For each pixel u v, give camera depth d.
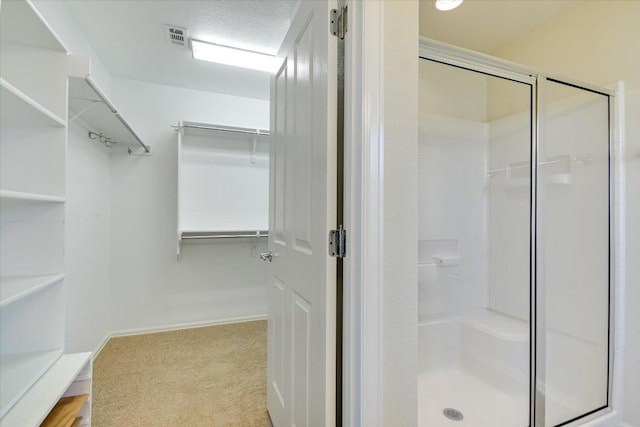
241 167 3.06
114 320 2.67
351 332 0.88
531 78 1.52
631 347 1.54
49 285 1.13
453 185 2.07
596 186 1.63
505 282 2.04
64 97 1.19
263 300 3.17
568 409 1.58
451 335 1.97
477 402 1.66
